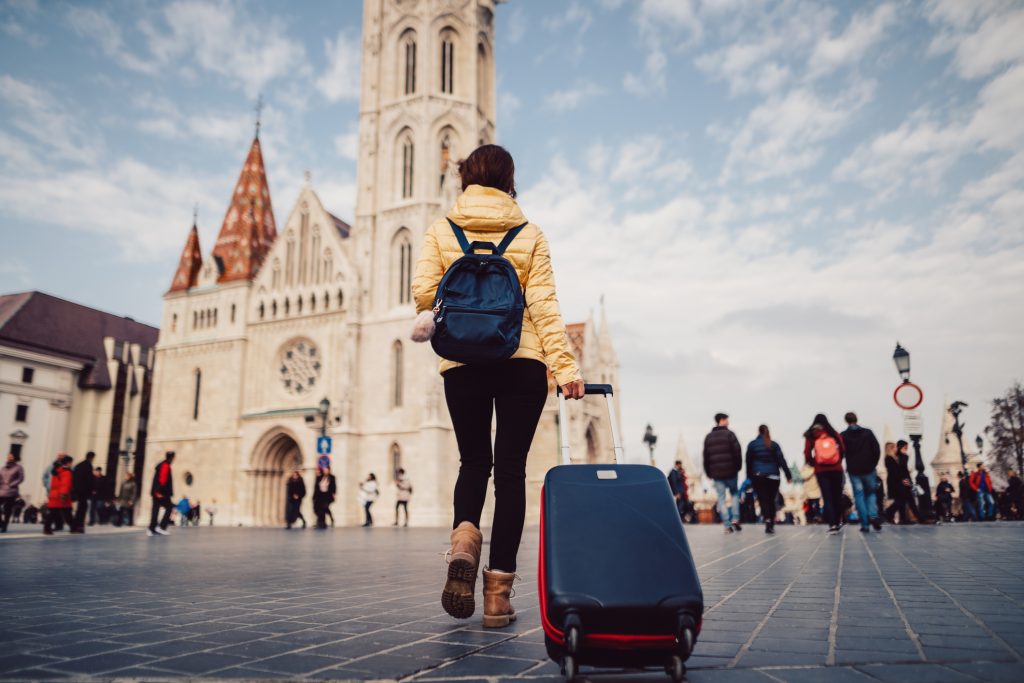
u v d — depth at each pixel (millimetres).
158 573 8164
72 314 67250
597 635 2773
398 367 44844
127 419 66250
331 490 31391
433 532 25750
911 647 3457
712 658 3326
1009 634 3732
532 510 49656
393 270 46688
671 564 2877
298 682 2943
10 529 25391
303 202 51062
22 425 58562
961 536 12875
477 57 51688
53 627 4320
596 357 61219
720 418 18312
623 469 3316
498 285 3816
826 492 14656
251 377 49719
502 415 4074
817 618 4359
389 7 51500
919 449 22703
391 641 3826
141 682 2943
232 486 47750
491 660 3344
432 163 47594
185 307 53375
